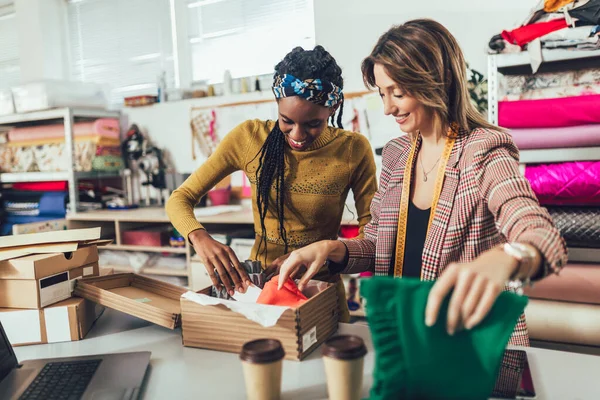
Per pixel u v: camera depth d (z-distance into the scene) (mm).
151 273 3387
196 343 1151
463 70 1201
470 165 1150
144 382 983
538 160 2158
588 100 2057
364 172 1574
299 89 1312
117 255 3533
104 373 990
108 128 3816
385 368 667
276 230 1567
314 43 3418
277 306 1051
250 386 812
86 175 3797
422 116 1218
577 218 2076
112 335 1273
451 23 2938
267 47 3768
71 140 3686
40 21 4281
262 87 3555
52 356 1148
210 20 3951
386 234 1309
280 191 1513
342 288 1565
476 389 661
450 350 662
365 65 1282
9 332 1229
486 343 658
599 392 896
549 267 756
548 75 2180
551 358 1047
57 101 3691
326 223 1555
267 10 3725
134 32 4246
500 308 664
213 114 3723
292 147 1475
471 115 1235
